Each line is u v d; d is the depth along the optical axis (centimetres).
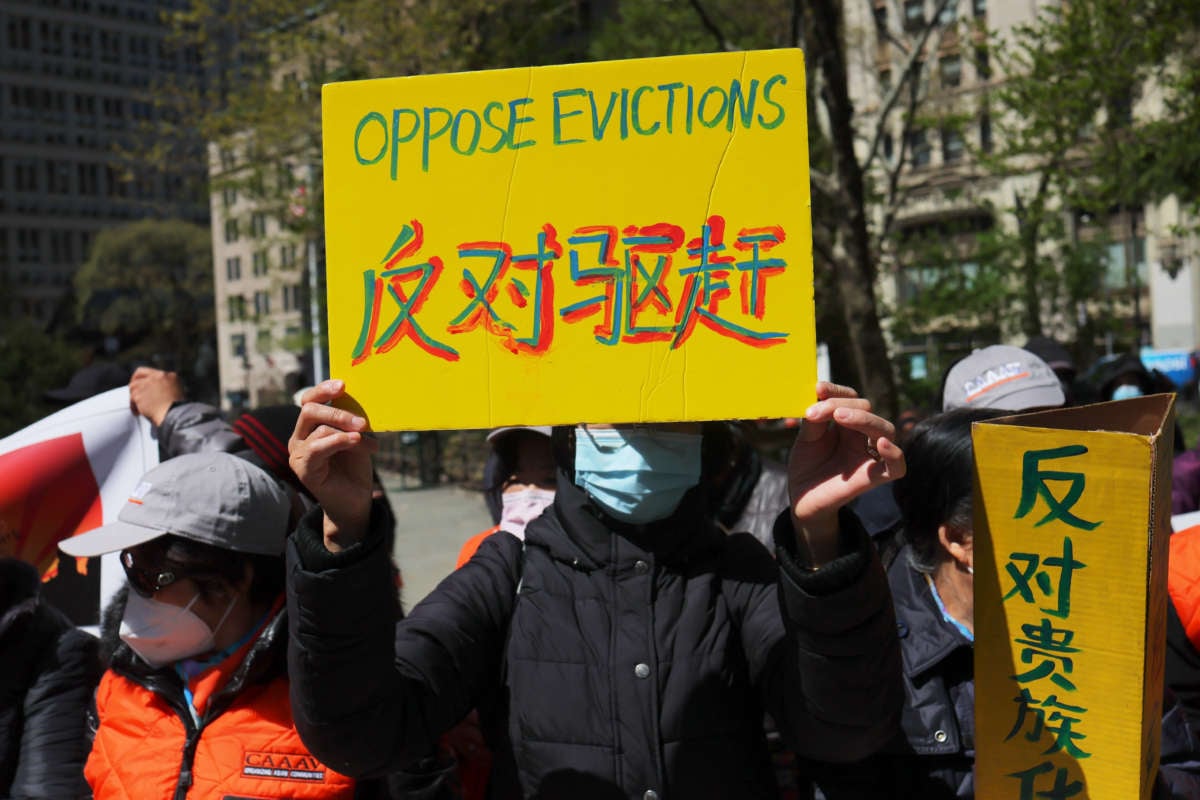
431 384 179
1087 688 168
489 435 335
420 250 180
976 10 2594
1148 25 1273
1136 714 163
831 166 1439
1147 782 170
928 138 2295
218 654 224
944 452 209
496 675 202
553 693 188
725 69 177
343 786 213
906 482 217
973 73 1967
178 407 349
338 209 182
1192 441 1441
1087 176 1580
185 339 5984
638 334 177
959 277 1980
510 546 214
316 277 1853
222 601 221
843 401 163
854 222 898
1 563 254
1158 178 1319
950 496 206
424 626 193
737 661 191
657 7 1562
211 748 212
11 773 242
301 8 1466
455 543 988
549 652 191
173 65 11219
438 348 179
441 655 191
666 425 194
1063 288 2092
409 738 182
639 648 187
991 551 173
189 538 215
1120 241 3091
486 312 179
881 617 166
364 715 173
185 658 224
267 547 226
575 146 179
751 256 176
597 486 195
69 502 353
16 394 1480
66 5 10481
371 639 171
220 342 6381
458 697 193
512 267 179
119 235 6125
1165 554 177
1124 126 1406
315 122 1512
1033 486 169
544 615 195
